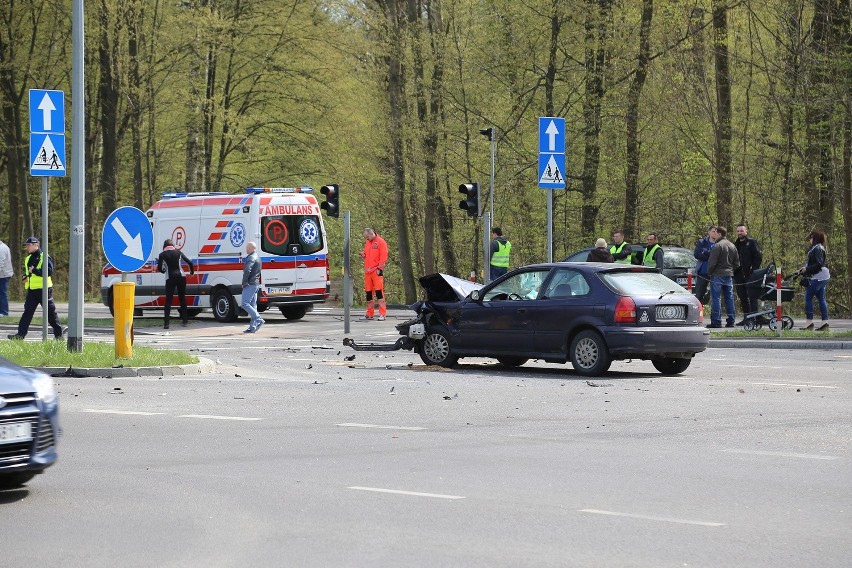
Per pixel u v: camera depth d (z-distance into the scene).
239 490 20.53
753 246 60.28
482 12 95.94
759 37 82.50
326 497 19.86
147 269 74.38
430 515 18.42
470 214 62.75
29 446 19.94
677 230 97.62
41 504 19.58
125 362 41.84
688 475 21.53
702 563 15.38
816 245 57.00
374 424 28.36
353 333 63.16
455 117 98.19
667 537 16.83
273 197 71.31
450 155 98.12
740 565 15.28
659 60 87.19
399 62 96.25
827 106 75.75
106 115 106.69
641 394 34.03
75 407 31.86
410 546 16.45
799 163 84.12
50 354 43.09
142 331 65.81
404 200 101.56
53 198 133.00
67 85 117.62
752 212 90.50
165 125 116.94
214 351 52.41
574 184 97.31
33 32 111.50
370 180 109.31
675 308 40.00
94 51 109.19
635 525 17.59
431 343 44.31
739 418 28.75
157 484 21.14
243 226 70.69
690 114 89.25
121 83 105.19
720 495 19.75
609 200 97.00
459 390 35.56
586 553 15.95
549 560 15.59
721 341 53.12
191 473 22.16
